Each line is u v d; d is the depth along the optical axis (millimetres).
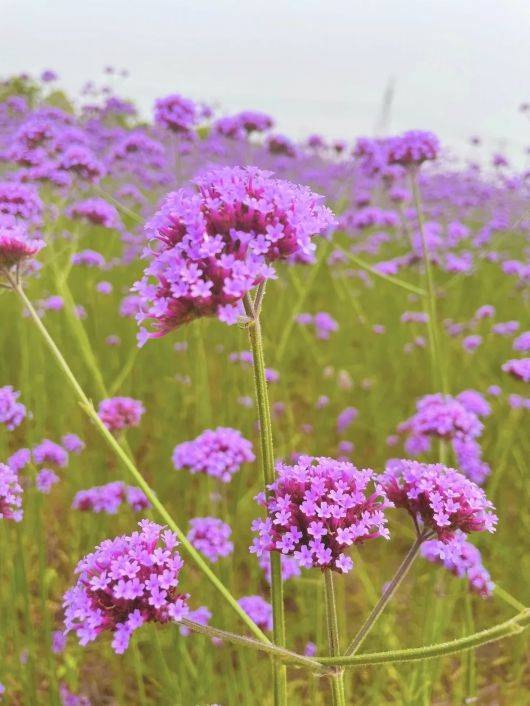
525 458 728
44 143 729
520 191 1541
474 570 435
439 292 1024
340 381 847
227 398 646
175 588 299
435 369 562
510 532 675
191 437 781
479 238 1305
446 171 1819
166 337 878
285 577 458
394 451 822
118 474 681
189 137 812
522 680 538
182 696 453
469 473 493
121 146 1023
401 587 623
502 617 579
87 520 634
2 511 367
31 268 395
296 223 296
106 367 861
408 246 1307
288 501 299
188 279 283
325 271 1326
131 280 1074
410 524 702
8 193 539
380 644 500
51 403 779
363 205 1182
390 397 944
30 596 582
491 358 975
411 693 459
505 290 1251
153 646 467
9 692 496
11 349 884
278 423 839
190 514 699
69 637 522
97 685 524
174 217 297
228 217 294
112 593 294
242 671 458
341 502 299
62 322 810
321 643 501
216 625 459
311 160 1763
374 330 1000
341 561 293
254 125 829
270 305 1096
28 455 523
